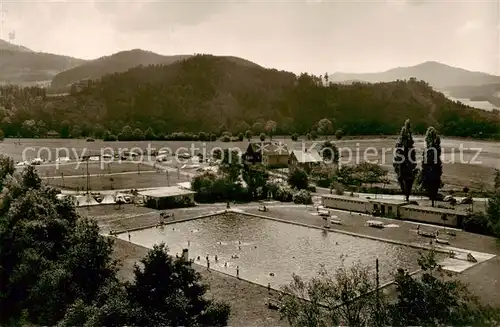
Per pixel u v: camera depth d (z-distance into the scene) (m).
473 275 68.06
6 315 56.94
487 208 97.94
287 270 71.81
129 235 91.56
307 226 101.81
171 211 116.94
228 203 122.31
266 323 52.59
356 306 45.59
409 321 41.72
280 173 170.25
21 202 73.50
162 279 49.84
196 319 48.72
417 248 84.25
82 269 56.84
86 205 121.12
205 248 84.62
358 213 114.69
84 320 48.16
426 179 119.00
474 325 41.72
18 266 60.91
